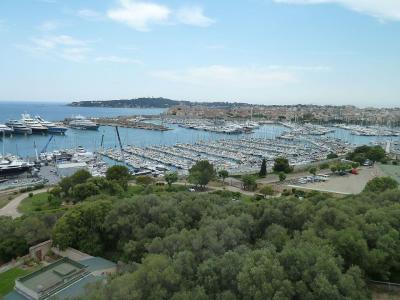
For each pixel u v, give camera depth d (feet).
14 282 245.04
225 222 260.83
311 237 225.56
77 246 292.20
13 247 286.66
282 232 250.16
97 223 298.56
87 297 173.78
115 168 529.45
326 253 199.72
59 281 228.43
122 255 272.51
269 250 202.18
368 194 357.61
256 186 533.14
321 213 258.37
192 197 337.52
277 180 590.14
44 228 306.35
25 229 298.15
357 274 192.44
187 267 199.00
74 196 441.27
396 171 652.48
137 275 182.50
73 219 295.48
